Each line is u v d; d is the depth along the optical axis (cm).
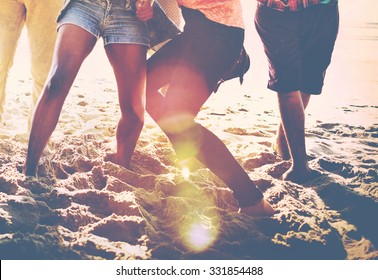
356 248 324
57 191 342
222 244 310
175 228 323
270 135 526
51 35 407
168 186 368
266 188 396
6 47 423
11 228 302
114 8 337
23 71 836
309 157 458
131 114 361
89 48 338
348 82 923
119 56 341
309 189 393
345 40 1344
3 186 344
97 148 437
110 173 377
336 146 500
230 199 369
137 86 348
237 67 343
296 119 403
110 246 297
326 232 329
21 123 486
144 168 405
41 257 283
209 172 397
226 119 584
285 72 392
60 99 337
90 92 692
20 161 380
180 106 321
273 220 339
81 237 301
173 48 350
